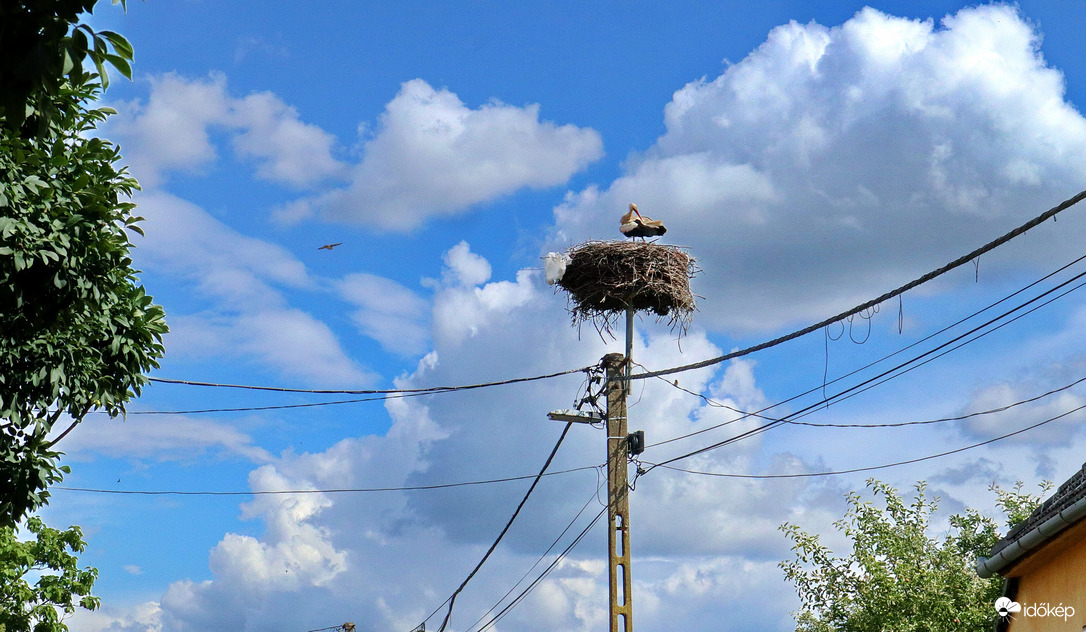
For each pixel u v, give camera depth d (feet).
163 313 35.70
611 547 54.44
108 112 34.35
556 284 57.00
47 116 18.99
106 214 32.65
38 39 16.52
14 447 33.76
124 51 17.79
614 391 56.24
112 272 34.09
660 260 55.72
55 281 31.30
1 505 33.42
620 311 57.06
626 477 55.42
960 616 55.47
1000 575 45.42
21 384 32.09
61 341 32.63
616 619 53.62
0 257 30.48
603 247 55.77
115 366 34.81
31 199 31.24
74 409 33.35
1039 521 39.11
